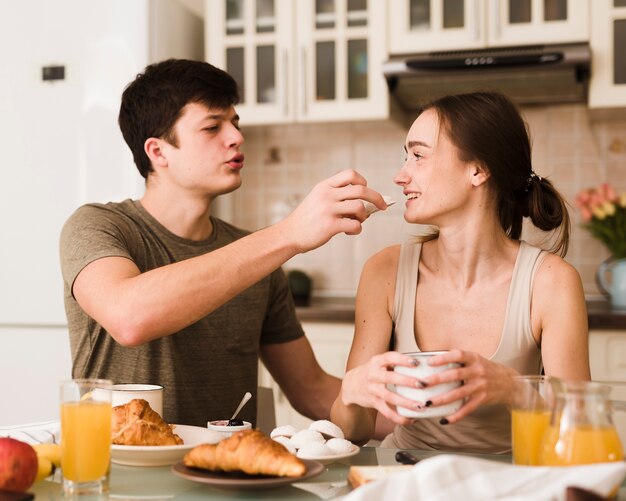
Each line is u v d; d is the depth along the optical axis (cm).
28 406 280
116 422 110
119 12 279
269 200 346
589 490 75
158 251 159
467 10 292
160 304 123
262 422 171
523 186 150
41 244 281
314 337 280
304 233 127
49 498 94
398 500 77
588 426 89
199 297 124
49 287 280
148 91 158
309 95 306
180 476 95
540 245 173
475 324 147
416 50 297
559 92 305
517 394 100
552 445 90
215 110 157
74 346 157
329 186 127
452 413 109
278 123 310
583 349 141
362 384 117
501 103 145
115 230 150
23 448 91
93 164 279
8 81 286
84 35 281
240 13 312
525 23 288
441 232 147
